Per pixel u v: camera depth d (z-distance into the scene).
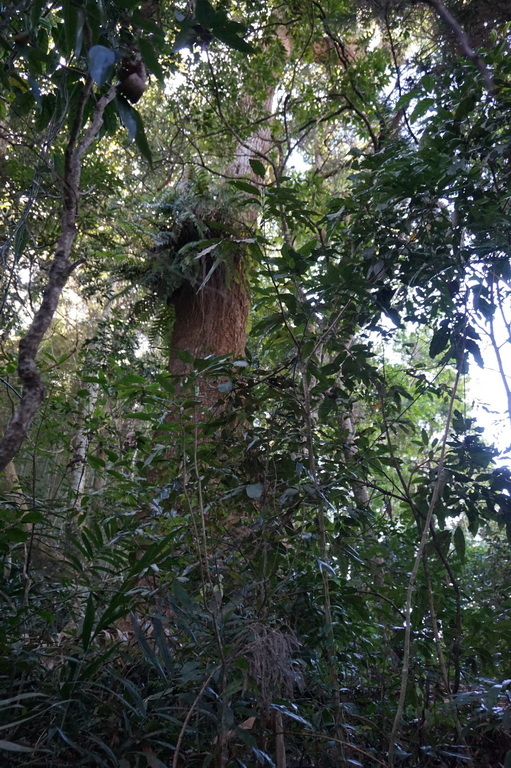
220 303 5.25
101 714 1.85
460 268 2.64
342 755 1.96
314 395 2.63
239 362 2.40
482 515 2.55
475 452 2.53
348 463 2.58
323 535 2.22
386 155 2.83
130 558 2.39
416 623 2.44
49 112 2.26
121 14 1.88
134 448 3.08
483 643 2.41
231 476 2.45
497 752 2.11
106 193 5.05
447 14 1.25
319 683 2.23
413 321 2.93
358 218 2.87
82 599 2.62
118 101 1.95
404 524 2.98
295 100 6.24
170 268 5.10
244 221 5.24
